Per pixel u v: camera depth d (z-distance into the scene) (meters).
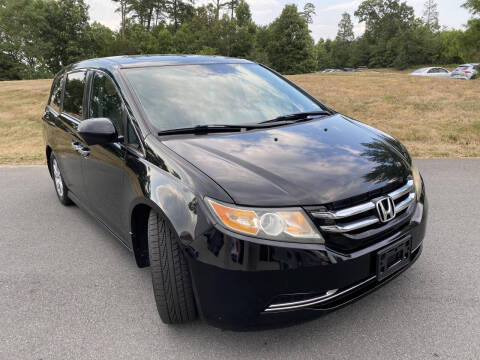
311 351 2.37
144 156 2.69
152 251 2.42
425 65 77.31
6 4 58.50
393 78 18.92
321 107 3.64
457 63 75.00
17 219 4.67
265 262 2.06
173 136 2.77
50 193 5.61
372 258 2.25
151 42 64.38
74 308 2.90
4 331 2.68
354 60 93.44
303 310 2.14
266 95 3.50
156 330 2.62
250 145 2.65
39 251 3.84
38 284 3.25
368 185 2.33
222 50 66.06
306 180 2.26
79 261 3.62
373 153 2.67
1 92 18.92
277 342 2.46
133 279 3.29
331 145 2.71
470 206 4.46
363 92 14.99
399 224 2.41
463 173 5.75
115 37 73.38
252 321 2.15
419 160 6.67
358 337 2.46
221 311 2.18
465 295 2.83
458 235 3.75
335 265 2.12
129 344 2.50
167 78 3.31
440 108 11.54
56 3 59.47
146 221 2.91
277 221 2.08
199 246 2.16
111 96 3.26
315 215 2.13
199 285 2.22
